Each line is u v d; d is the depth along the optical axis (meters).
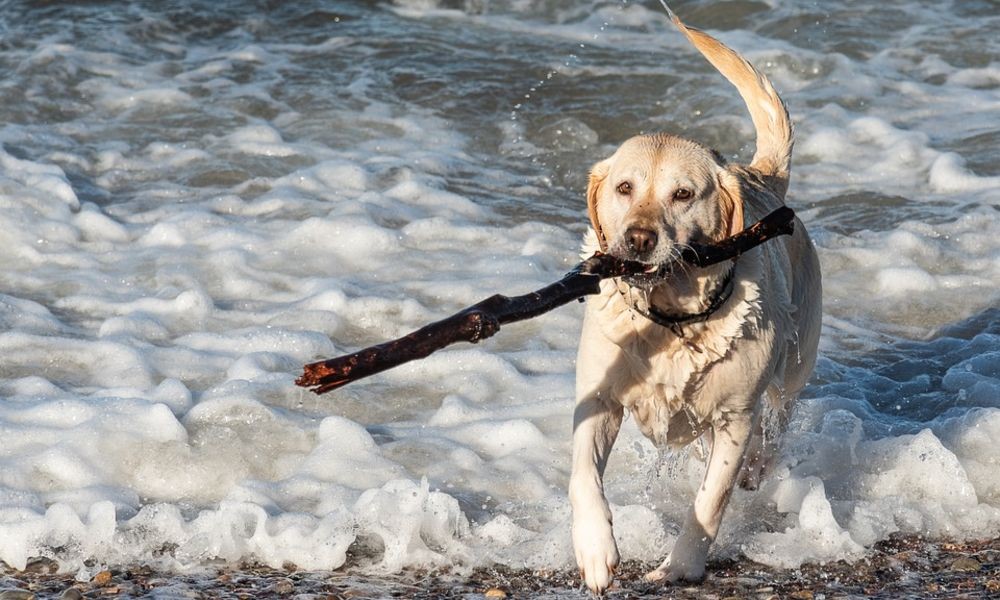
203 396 8.00
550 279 10.23
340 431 7.49
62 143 13.23
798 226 7.09
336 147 13.51
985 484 7.12
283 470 7.23
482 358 8.64
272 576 6.07
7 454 7.18
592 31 17.69
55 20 16.70
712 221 5.85
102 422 7.45
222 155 13.11
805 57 16.30
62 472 7.02
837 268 10.66
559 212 12.02
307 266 10.48
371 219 11.29
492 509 6.80
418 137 13.90
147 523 6.44
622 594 5.97
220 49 16.41
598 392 6.07
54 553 6.21
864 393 8.53
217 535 6.28
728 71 7.29
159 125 13.90
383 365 4.63
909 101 15.25
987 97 15.28
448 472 7.16
